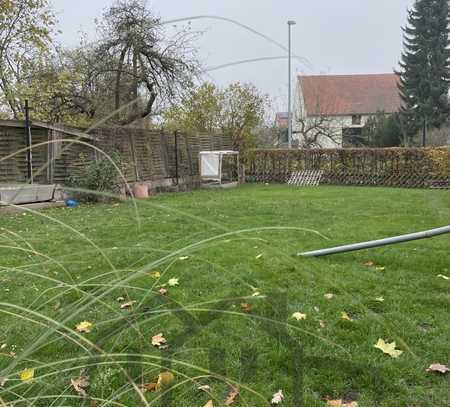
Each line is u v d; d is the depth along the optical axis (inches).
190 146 563.8
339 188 528.1
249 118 682.2
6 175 334.3
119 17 503.5
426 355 96.9
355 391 84.9
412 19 1238.9
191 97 585.3
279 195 434.3
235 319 109.0
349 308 122.2
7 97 460.8
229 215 295.1
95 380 73.5
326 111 979.3
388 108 1412.4
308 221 267.1
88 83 506.6
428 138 892.0
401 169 565.6
